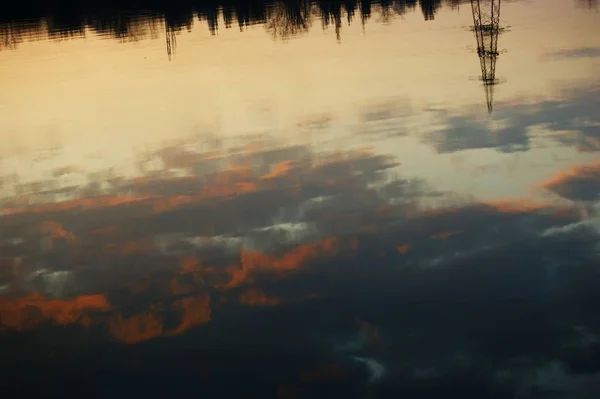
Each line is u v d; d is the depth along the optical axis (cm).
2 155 2278
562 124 1975
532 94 2362
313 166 1848
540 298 1112
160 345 1098
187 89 3144
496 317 1076
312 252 1352
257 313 1159
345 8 6134
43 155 2248
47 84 3584
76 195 1833
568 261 1213
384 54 3625
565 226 1348
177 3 7500
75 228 1606
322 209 1558
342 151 1953
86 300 1264
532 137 1888
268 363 1026
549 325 1041
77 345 1123
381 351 1027
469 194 1552
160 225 1567
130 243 1484
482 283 1174
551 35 3669
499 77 2712
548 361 962
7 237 1580
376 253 1321
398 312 1120
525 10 4916
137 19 6331
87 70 3884
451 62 3186
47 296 1290
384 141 2005
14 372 1065
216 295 1233
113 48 4700
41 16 6844
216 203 1664
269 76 3303
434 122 2152
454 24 4575
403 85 2775
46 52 4656
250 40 4728
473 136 1962
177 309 1200
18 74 3938
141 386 1004
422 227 1408
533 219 1391
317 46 4175
